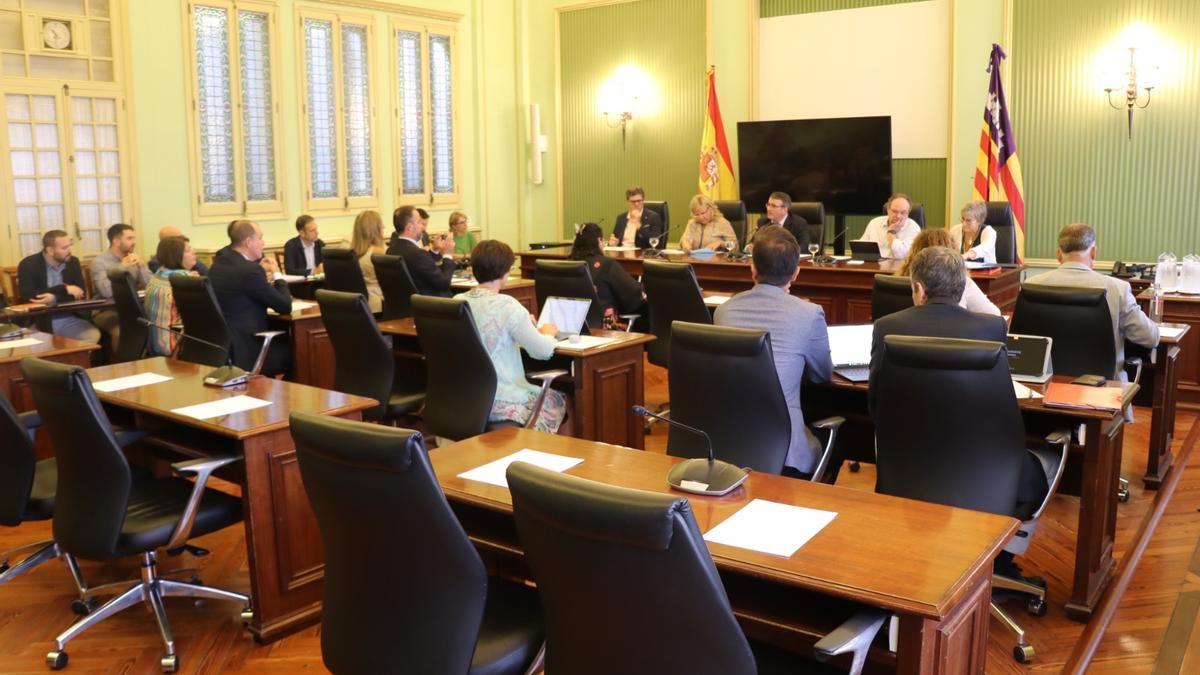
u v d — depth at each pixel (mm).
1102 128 7715
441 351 3895
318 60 9023
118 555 2941
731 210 8391
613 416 4555
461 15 10234
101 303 6617
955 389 2762
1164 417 4598
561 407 4258
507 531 2504
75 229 7535
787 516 2139
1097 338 3988
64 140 7422
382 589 2039
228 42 8352
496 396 3926
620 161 10391
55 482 3369
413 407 4492
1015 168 7828
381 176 9656
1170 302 5848
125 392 3518
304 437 2018
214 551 3982
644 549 1579
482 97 10492
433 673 2000
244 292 5348
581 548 1658
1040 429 3404
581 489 1637
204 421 3127
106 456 2848
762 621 2033
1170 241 7535
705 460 2381
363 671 2098
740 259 7070
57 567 3830
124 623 3346
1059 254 4348
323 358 5805
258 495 3119
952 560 1893
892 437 2926
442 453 2633
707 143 9469
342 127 9250
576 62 10555
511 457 2590
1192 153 7371
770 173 9234
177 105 8070
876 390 3092
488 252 3990
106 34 7645
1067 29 7758
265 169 8719
